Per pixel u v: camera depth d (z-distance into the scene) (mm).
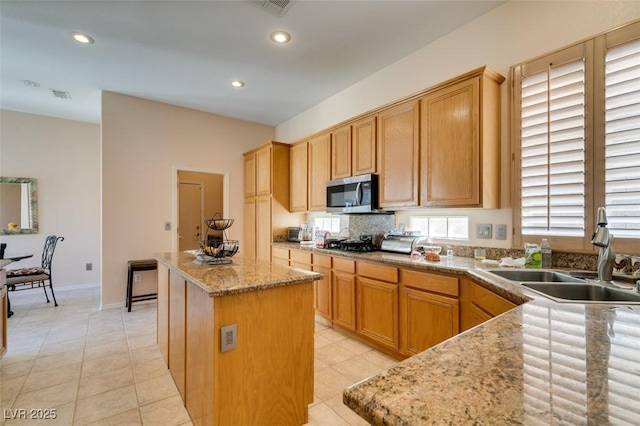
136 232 3982
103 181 3771
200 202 6148
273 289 1571
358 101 3592
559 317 987
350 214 3648
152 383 2098
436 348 742
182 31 2584
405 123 2637
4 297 2398
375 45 2814
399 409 496
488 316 1668
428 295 2143
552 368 630
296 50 2896
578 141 1855
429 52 2791
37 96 3934
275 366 1575
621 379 583
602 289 1446
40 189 4594
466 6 2293
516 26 2197
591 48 1811
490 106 2166
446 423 456
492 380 582
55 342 2773
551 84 1984
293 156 4258
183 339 1862
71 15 2357
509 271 1861
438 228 2766
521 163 2139
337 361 2414
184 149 4391
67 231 4793
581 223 1841
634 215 1636
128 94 3908
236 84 3633
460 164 2215
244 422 1467
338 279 2963
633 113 1650
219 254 2146
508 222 2229
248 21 2451
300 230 4195
